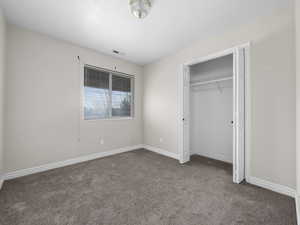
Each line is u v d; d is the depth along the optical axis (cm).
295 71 169
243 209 151
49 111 253
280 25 180
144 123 404
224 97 301
